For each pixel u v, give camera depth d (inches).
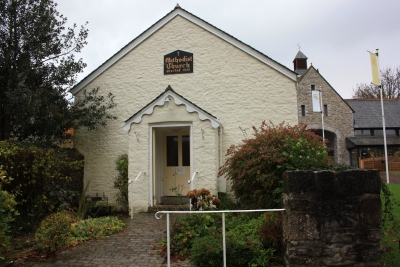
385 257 223.1
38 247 241.9
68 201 391.5
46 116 409.7
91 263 222.8
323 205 193.5
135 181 404.2
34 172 318.3
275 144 299.9
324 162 273.3
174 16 480.7
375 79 666.8
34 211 318.0
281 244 216.1
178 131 468.4
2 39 402.3
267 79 452.1
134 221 349.7
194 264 215.3
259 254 213.5
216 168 396.8
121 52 487.2
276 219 229.0
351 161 1369.3
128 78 484.7
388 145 1332.4
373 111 1488.7
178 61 474.3
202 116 398.3
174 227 253.4
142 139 408.5
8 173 301.0
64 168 395.9
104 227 304.7
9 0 398.9
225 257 197.3
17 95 375.9
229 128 452.1
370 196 194.1
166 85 474.6
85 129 489.4
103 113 464.4
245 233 241.4
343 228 192.1
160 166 459.8
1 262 221.1
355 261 190.2
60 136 450.9
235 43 462.3
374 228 192.7
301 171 197.5
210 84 463.5
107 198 469.1
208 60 467.5
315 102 780.0
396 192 421.7
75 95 489.7
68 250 251.3
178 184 463.5
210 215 271.0
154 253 241.1
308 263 189.8
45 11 417.1
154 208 397.7
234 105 455.2
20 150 317.7
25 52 404.5
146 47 484.7
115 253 243.0
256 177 287.3
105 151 480.1
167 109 406.3
